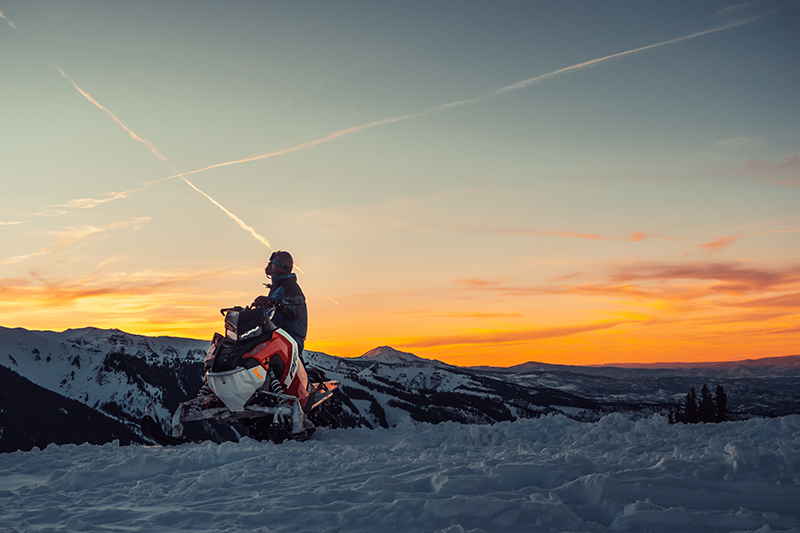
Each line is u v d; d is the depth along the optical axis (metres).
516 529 3.17
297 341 8.64
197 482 4.55
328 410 9.09
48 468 5.76
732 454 4.45
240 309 7.51
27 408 162.50
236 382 7.07
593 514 3.42
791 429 5.93
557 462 4.49
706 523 3.12
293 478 4.68
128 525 3.46
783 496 3.54
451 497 3.58
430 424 7.78
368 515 3.43
